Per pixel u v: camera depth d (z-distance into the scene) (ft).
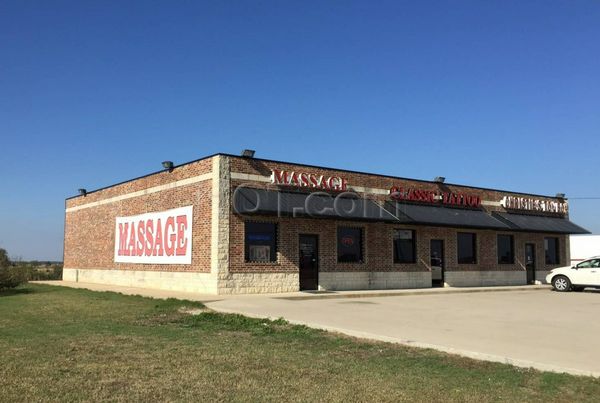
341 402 22.06
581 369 27.86
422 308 57.93
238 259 73.36
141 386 23.99
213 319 46.24
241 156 74.90
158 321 45.50
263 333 39.50
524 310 56.85
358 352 32.53
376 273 87.86
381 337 36.68
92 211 109.50
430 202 95.86
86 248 111.34
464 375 26.86
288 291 77.41
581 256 154.20
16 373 25.91
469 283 100.63
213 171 73.67
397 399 22.59
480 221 98.68
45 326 42.04
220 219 72.23
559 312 55.01
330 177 82.94
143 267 89.30
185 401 21.85
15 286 83.82
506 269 107.14
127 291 79.15
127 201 96.07
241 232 73.97
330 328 40.83
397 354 31.94
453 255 99.09
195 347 33.53
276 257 77.10
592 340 37.11
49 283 104.94
